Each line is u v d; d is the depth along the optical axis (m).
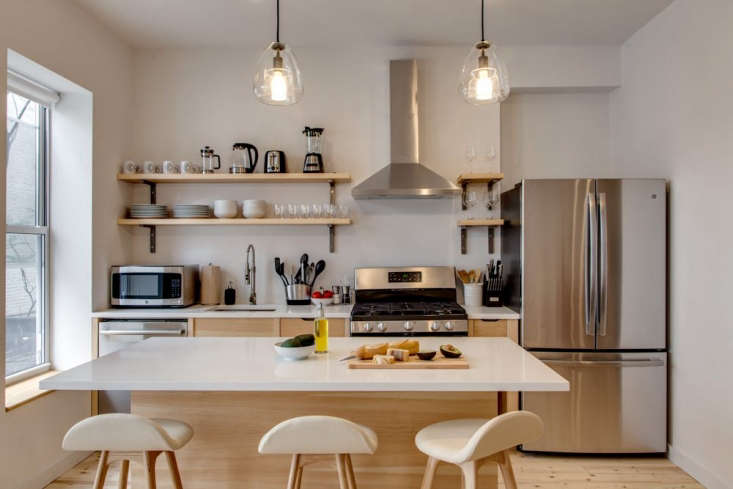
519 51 3.70
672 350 3.01
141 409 2.04
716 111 2.59
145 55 3.77
